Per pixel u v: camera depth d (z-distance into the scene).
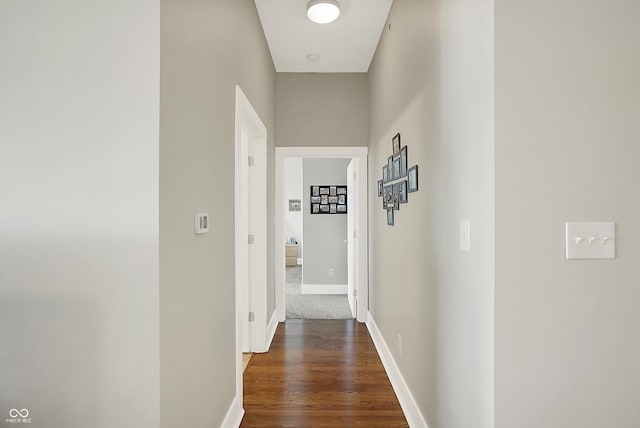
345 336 3.76
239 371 2.24
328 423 2.20
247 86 2.49
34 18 1.22
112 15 1.20
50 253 1.22
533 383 1.23
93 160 1.21
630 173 1.23
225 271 1.96
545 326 1.22
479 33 1.30
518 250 1.21
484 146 1.27
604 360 1.23
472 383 1.38
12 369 1.24
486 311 1.27
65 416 1.23
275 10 2.87
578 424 1.24
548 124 1.21
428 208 1.89
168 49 1.25
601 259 1.22
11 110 1.23
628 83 1.22
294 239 10.50
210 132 1.69
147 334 1.20
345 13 2.90
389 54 2.86
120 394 1.21
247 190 3.30
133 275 1.20
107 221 1.20
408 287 2.29
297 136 4.11
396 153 2.60
